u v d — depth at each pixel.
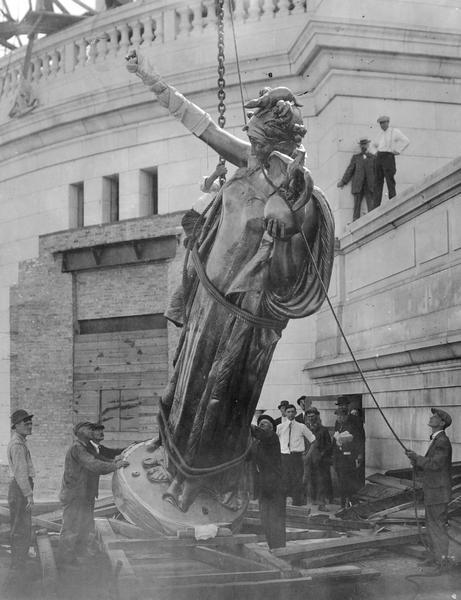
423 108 17.20
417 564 8.93
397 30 16.72
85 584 7.97
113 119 19.56
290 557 8.43
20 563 9.34
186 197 18.84
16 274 21.31
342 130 16.89
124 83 19.03
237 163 8.21
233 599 7.15
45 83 20.56
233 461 8.55
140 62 8.12
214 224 8.22
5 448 20.98
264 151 7.59
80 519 8.98
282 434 13.69
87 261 20.11
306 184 7.00
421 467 8.62
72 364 20.50
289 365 17.66
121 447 19.77
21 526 9.36
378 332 14.58
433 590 7.76
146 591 7.05
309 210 7.34
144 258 19.27
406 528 10.16
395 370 13.56
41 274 20.81
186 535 8.26
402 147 16.23
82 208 20.86
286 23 17.83
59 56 20.44
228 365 8.04
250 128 7.59
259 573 7.39
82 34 19.83
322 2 17.23
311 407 15.35
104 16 19.48
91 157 20.14
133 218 19.22
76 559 8.89
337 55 16.78
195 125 8.18
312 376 17.06
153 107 18.98
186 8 18.59
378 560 9.20
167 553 8.21
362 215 16.69
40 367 20.81
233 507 8.80
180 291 8.73
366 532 10.31
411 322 13.29
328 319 16.75
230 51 18.11
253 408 8.42
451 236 12.23
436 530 8.56
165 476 8.88
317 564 8.56
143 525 8.66
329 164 17.25
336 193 16.84
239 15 18.17
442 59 17.08
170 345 19.16
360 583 8.01
